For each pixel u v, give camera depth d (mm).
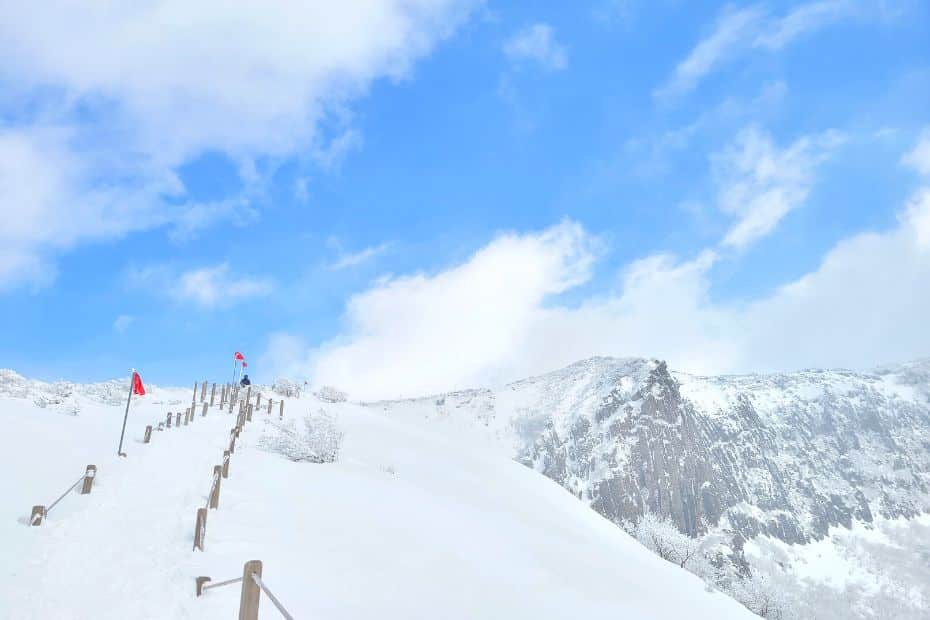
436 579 15117
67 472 17391
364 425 41125
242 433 29812
